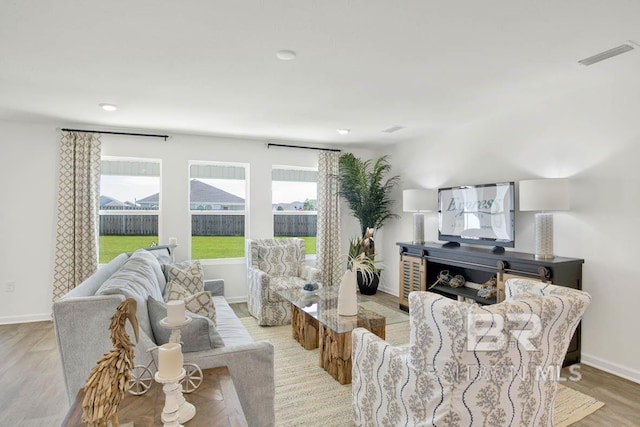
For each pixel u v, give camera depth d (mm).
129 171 4828
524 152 3723
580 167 3213
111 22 2039
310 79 2934
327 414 2373
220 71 2756
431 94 3322
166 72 2773
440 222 4711
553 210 3111
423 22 2047
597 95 3090
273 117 4113
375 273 5457
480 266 3734
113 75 2830
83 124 4379
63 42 2277
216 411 1346
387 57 2518
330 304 3357
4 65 2625
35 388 2670
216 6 1882
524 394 1588
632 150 2861
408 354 1749
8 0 1809
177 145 4957
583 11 1917
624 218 2906
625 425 2236
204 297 2572
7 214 4203
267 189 5461
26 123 4270
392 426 1830
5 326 4090
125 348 1087
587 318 3146
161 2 1844
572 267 3105
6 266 4203
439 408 1530
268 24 2072
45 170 4340
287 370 3008
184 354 1812
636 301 2834
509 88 3168
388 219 5906
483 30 2135
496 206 3910
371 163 6184
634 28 2098
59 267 4262
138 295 1991
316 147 5770
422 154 5180
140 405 1385
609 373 2961
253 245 4734
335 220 5715
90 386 977
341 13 1954
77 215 4301
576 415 2342
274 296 4172
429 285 4543
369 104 3625
